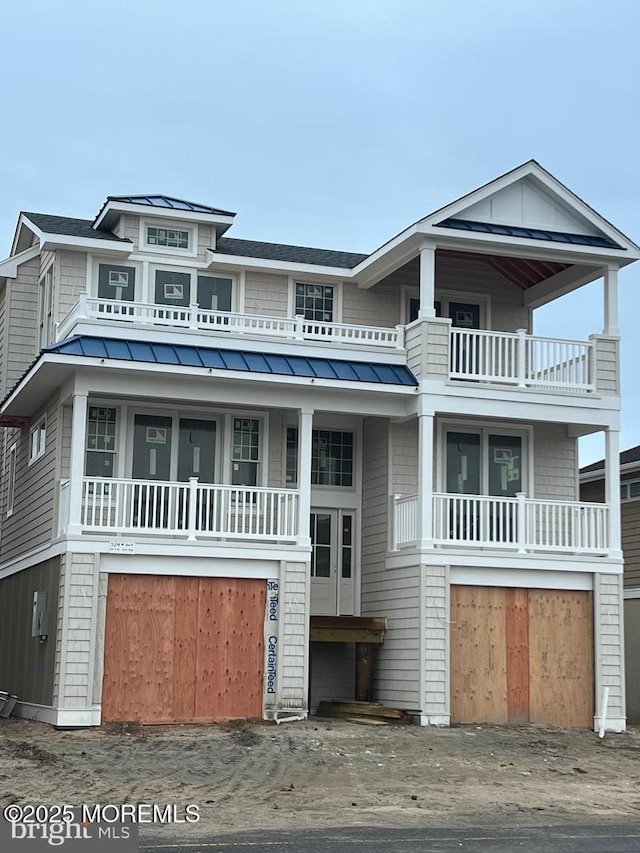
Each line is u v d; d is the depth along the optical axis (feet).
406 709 72.64
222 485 72.90
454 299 85.40
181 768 53.62
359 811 44.88
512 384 79.15
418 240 76.18
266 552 71.36
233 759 56.59
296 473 80.59
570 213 78.79
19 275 86.43
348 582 81.30
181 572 69.87
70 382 70.95
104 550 68.13
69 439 73.36
